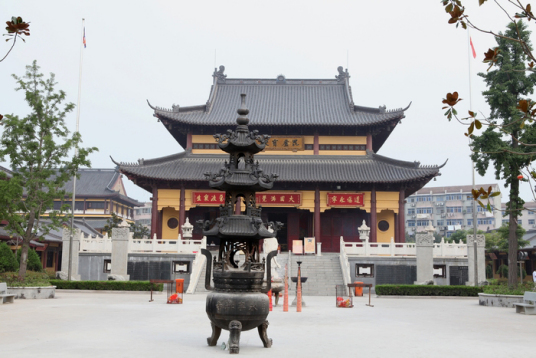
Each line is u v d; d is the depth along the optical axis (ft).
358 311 100.83
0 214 125.80
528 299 97.19
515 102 124.77
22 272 129.70
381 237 231.91
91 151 138.31
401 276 175.22
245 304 52.60
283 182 219.61
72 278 170.71
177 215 234.38
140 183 226.58
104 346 54.29
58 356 48.01
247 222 56.24
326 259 181.06
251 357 49.24
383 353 52.49
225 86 263.70
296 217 240.32
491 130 120.26
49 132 135.13
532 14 32.09
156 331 67.26
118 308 99.71
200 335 64.18
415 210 518.37
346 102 250.78
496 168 125.49
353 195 222.69
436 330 71.92
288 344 58.13
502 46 127.65
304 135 234.17
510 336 66.39
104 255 178.50
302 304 112.27
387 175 217.56
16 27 39.70
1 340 58.03
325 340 61.41
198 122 227.20
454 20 34.86
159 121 232.53
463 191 498.69
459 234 408.05
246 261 55.88
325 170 223.51
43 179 130.52
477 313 98.37
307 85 265.13
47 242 263.29
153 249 179.42
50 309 95.50
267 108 245.86
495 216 484.33
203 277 165.58
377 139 253.24
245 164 58.80
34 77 135.95
